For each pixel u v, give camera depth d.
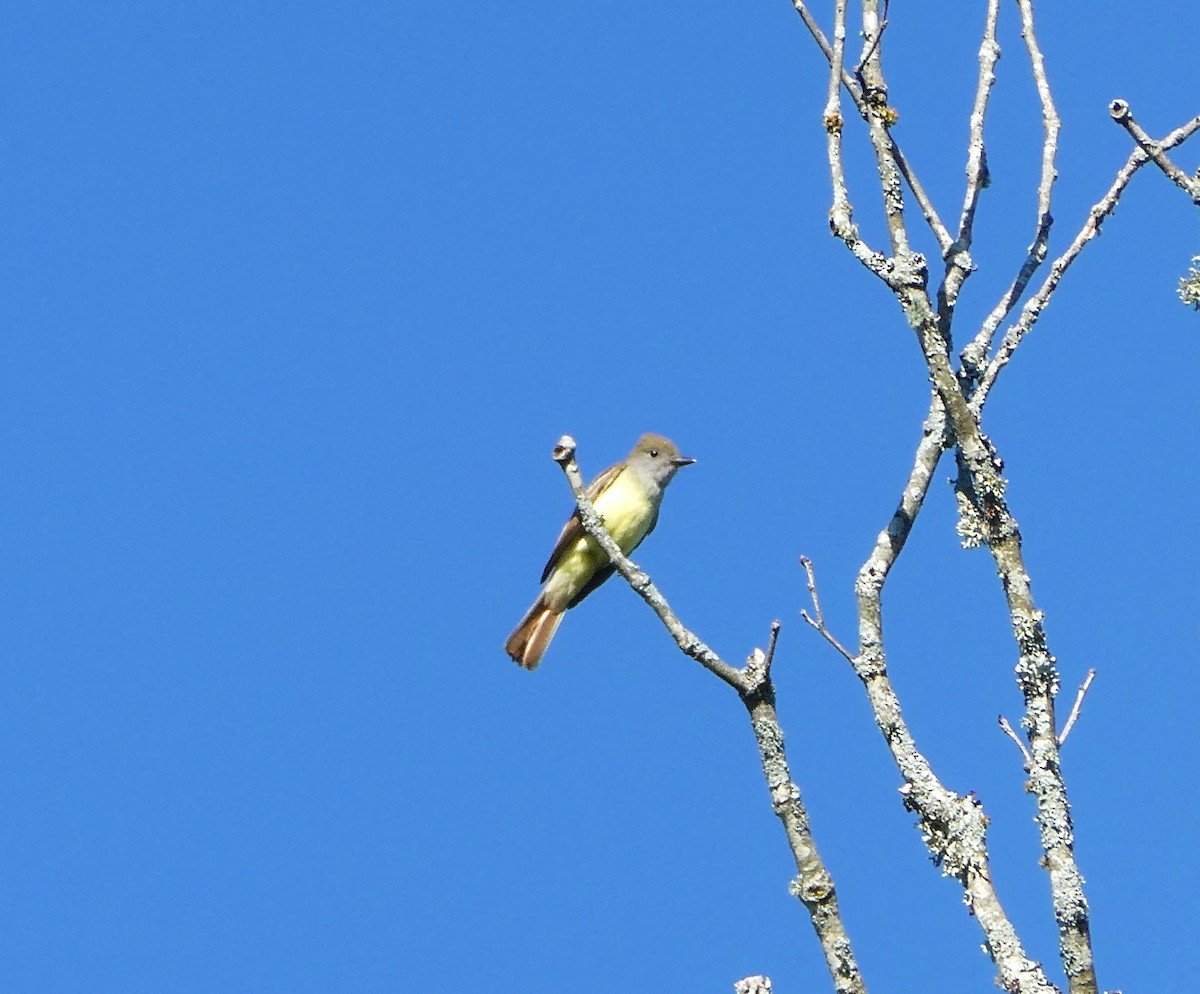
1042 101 12.96
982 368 12.05
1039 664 10.99
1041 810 10.57
